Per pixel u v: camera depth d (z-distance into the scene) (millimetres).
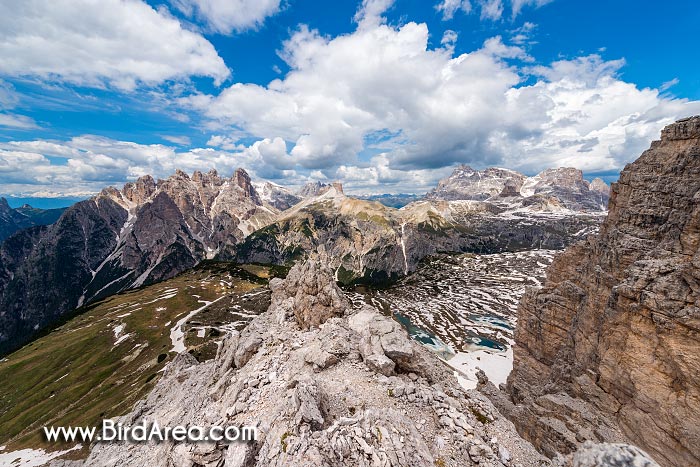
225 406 30062
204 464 21516
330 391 26734
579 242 69375
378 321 34938
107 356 172500
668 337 36000
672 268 39406
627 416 38875
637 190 53312
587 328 51625
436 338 187500
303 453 18375
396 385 26922
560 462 19234
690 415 33031
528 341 70375
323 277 48375
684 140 50188
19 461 92875
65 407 131750
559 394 48312
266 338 43875
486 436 22672
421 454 19547
